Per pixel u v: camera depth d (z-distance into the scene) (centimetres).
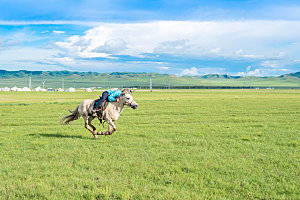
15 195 633
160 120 2130
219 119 2189
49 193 635
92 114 1341
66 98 6238
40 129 1661
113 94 1339
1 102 4472
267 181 730
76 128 1719
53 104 3994
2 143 1212
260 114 2586
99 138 1350
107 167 839
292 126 1764
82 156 973
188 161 904
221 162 900
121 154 1004
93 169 834
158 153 1009
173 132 1524
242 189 673
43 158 959
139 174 782
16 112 2766
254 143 1206
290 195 642
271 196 632
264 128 1673
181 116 2425
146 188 668
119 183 701
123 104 1368
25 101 4881
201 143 1205
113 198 615
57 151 1054
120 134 1455
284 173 786
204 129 1628
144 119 2205
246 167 846
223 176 763
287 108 3238
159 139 1294
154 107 3444
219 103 4200
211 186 693
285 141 1242
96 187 668
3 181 707
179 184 705
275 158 944
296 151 1059
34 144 1179
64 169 820
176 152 1034
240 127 1727
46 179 729
